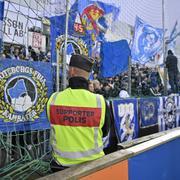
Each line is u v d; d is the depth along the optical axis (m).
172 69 6.91
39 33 4.36
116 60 5.36
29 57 4.19
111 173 2.80
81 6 4.96
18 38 4.05
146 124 5.41
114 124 4.66
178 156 4.27
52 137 2.74
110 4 5.66
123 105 4.87
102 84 5.14
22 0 4.23
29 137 3.67
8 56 3.89
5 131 3.45
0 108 3.39
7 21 3.87
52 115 2.69
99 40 5.25
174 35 7.36
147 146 3.43
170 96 6.10
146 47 6.34
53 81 4.04
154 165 3.59
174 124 6.18
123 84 5.61
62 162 2.65
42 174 3.29
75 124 2.64
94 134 2.66
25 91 3.60
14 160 3.53
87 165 2.61
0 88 3.38
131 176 3.12
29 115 3.65
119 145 4.24
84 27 4.96
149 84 6.29
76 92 2.66
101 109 2.65
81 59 2.68
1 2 3.71
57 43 4.39
